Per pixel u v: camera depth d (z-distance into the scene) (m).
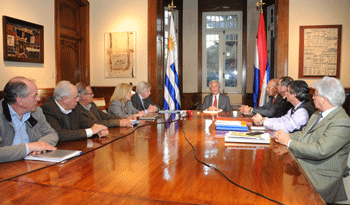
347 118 1.79
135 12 5.57
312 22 4.93
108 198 0.98
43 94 4.44
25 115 1.81
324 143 1.75
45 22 4.54
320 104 1.94
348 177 1.97
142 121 3.01
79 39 5.57
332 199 1.88
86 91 2.71
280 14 5.01
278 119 2.67
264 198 0.98
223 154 1.58
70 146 1.81
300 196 1.00
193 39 8.15
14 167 1.34
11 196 1.00
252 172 1.26
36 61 4.30
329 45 4.88
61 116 2.21
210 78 8.30
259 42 5.39
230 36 8.13
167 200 0.96
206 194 1.01
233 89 8.23
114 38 5.67
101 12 5.70
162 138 2.06
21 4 4.02
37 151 1.55
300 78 4.99
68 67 5.30
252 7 7.88
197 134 2.22
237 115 3.58
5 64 3.78
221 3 8.00
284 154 1.59
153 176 1.21
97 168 1.33
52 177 1.20
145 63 5.58
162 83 5.97
